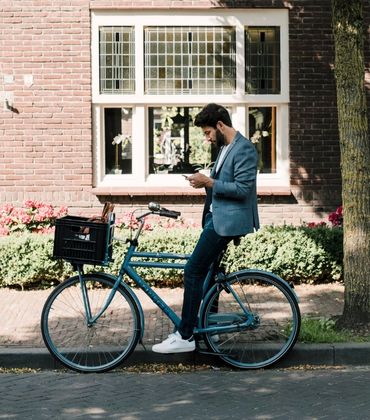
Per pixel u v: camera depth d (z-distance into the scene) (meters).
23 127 12.73
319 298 10.51
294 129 12.87
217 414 7.22
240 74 12.80
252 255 11.06
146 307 10.11
